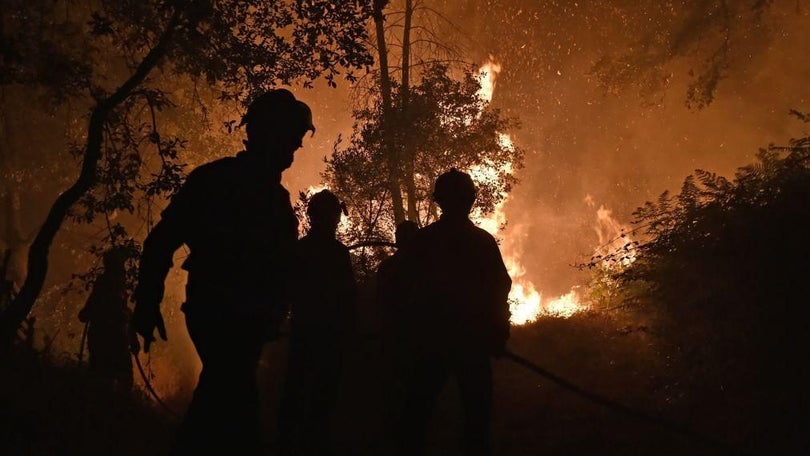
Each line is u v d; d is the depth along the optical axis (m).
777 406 6.55
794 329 6.67
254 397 4.25
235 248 4.25
